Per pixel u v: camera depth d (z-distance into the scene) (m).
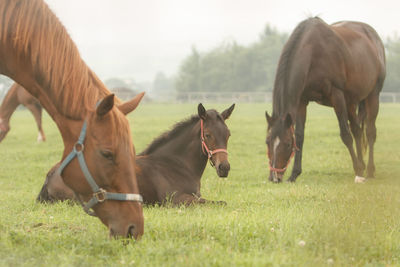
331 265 5.04
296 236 6.09
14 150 22.23
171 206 9.19
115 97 5.76
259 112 51.00
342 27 15.55
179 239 5.90
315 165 17.02
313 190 11.22
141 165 9.52
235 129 31.39
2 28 5.66
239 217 7.44
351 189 11.31
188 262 4.94
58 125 5.48
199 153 9.82
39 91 5.60
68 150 5.35
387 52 106.44
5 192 11.91
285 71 13.27
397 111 49.72
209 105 69.12
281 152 12.70
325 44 13.77
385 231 6.63
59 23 5.67
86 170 5.20
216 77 134.38
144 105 70.75
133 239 5.28
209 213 7.98
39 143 25.12
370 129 16.20
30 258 5.24
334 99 13.95
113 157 5.16
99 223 7.20
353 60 14.37
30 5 5.63
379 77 16.20
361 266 5.20
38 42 5.51
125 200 5.22
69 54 5.48
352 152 13.91
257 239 5.94
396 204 8.69
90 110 5.29
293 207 8.81
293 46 13.52
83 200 5.63
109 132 5.17
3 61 5.77
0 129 23.72
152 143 10.12
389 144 22.86
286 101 13.23
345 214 7.62
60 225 6.96
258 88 131.62
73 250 5.39
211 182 13.07
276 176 12.84
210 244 5.71
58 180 9.51
